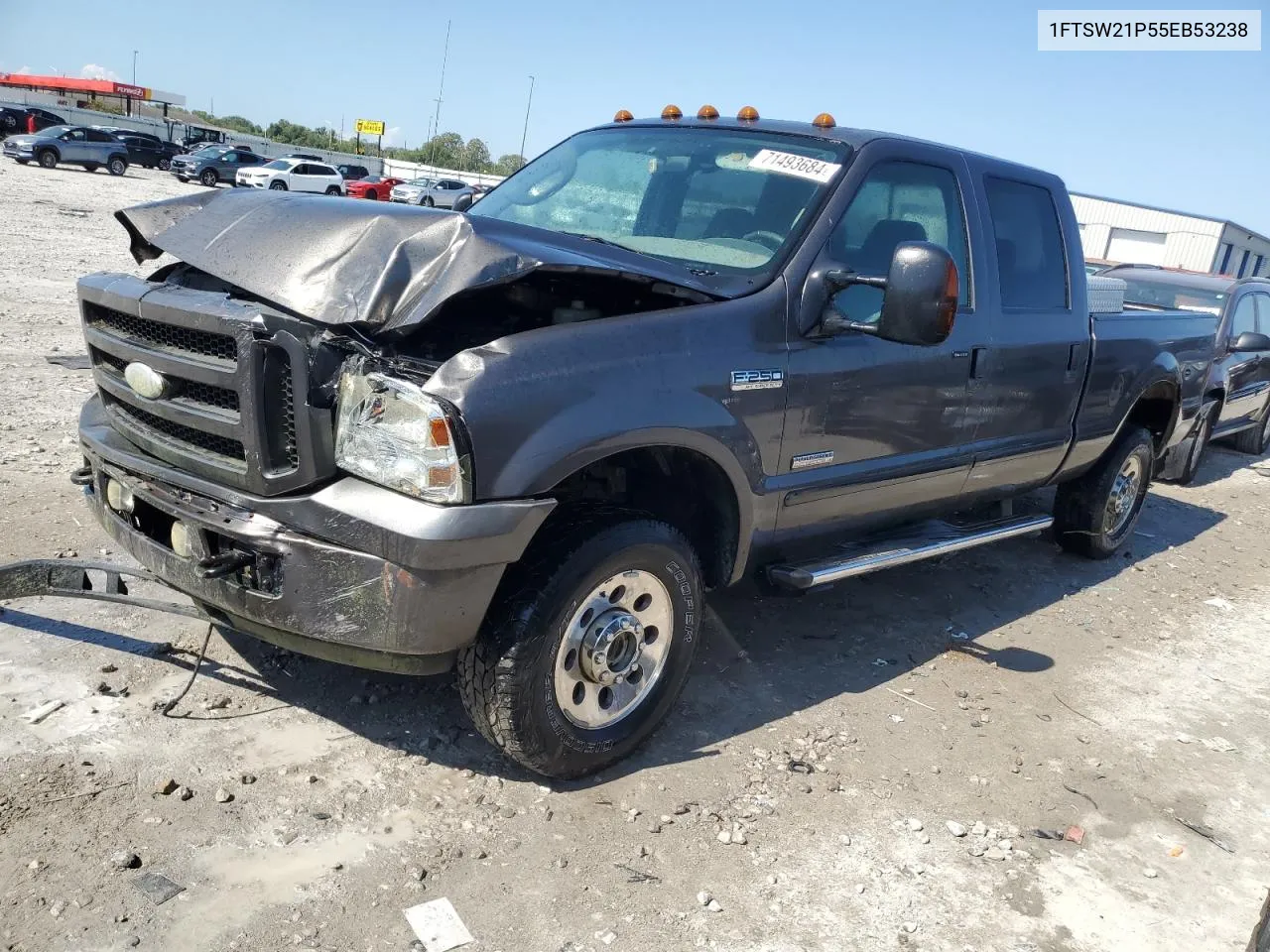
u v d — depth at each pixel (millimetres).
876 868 3125
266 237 3195
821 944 2770
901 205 4273
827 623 5000
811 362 3734
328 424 2840
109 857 2703
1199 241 40688
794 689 4246
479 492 2773
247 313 2848
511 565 3055
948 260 3350
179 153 42312
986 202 4734
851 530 4324
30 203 20984
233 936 2506
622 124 4902
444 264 2863
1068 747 4066
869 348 4000
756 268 3742
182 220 3535
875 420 4094
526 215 4531
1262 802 3820
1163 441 6809
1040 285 5145
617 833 3111
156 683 3584
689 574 3451
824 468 3941
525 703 3041
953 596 5660
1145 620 5688
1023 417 5059
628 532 3180
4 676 3498
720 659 4426
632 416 3104
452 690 3803
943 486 4688
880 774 3664
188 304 2994
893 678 4484
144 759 3148
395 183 40094
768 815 3312
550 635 3037
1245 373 9812
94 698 3436
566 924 2707
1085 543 6445
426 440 2713
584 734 3254
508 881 2840
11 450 5891
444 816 3076
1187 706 4602
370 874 2791
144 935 2467
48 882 2586
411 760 3334
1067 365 5262
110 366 3555
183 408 3066
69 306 10812
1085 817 3566
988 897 3059
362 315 2803
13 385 7438
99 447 3389
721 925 2785
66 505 5090
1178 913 3102
